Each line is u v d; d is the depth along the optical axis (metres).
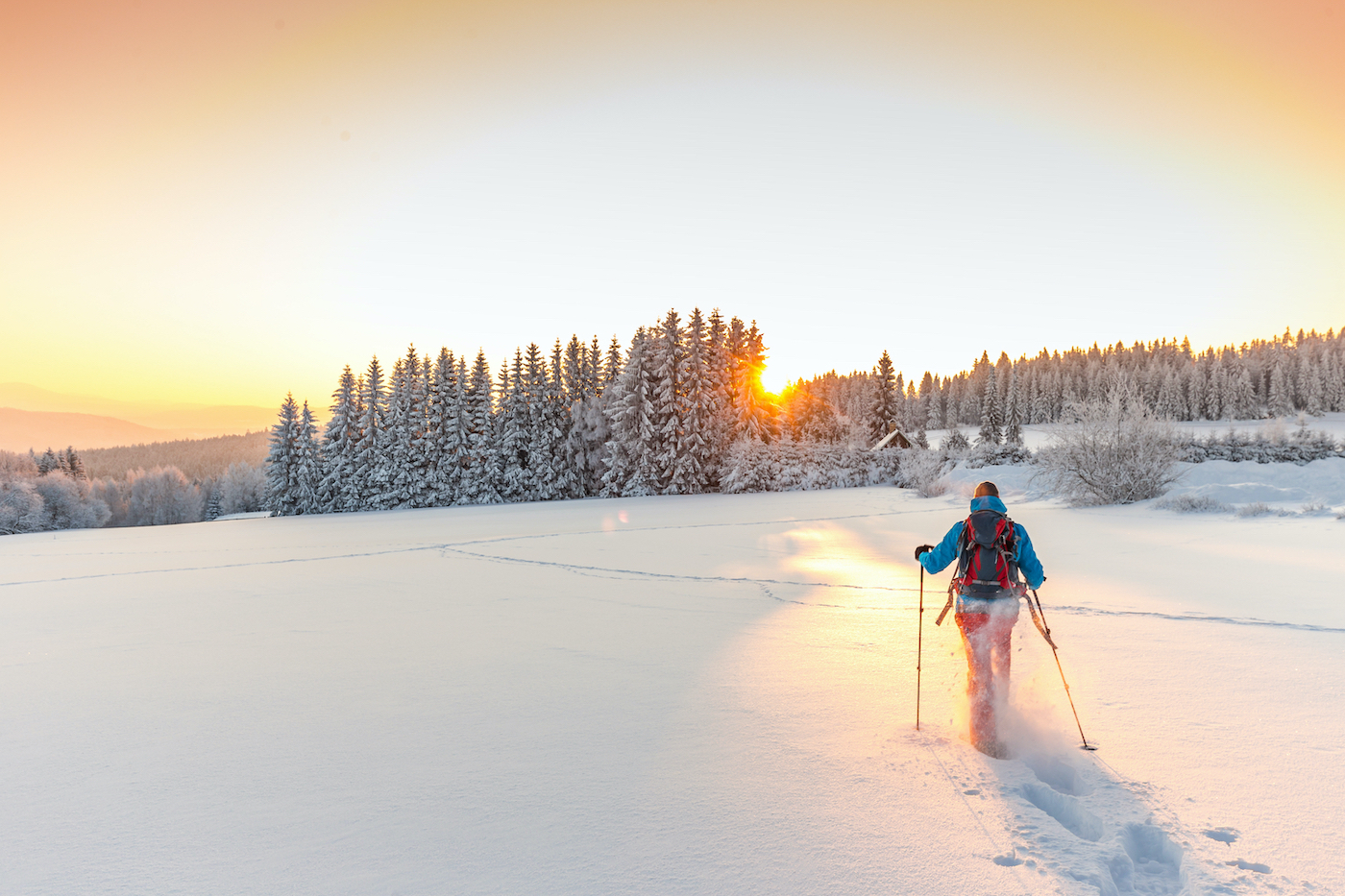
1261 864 2.81
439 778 3.91
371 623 8.52
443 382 50.22
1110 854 2.93
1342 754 3.91
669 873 2.87
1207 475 23.91
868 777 3.77
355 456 48.62
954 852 2.98
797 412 53.69
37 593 12.15
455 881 2.85
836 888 2.72
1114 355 146.88
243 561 16.48
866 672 5.88
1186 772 3.72
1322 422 94.75
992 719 4.09
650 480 47.31
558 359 53.75
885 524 20.22
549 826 3.31
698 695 5.34
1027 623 7.33
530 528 22.53
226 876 2.94
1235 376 113.00
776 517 23.62
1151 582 9.55
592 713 4.99
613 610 8.96
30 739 4.72
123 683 6.12
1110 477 21.44
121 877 2.95
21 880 2.94
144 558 18.48
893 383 74.06
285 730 4.79
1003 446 35.38
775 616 8.38
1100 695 4.98
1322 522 15.12
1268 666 5.61
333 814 3.50
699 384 47.50
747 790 3.64
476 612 9.08
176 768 4.15
